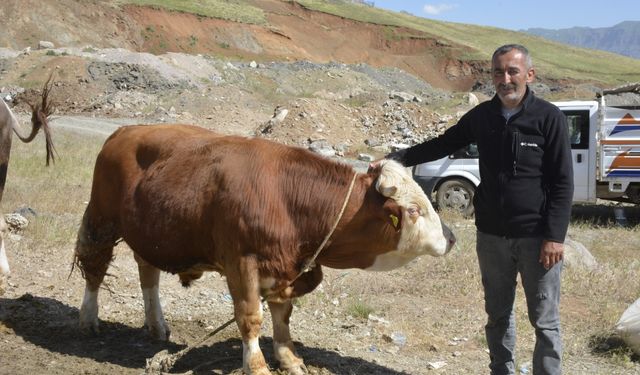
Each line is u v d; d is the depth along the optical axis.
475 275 8.98
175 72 43.84
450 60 87.69
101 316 7.23
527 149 5.01
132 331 6.88
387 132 28.53
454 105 36.72
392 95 35.00
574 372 6.14
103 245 6.57
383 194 5.16
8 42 60.53
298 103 29.14
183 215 5.64
